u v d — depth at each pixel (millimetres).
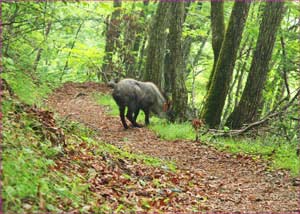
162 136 13281
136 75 25047
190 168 10203
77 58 22844
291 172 9898
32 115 7531
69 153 7391
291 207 7395
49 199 5262
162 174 8664
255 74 15133
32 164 5816
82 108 16766
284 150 11695
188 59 25344
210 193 8102
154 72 17734
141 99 14641
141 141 12602
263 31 15039
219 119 15641
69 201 5492
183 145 12430
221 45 16969
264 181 9305
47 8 11609
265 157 11438
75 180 6266
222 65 15438
